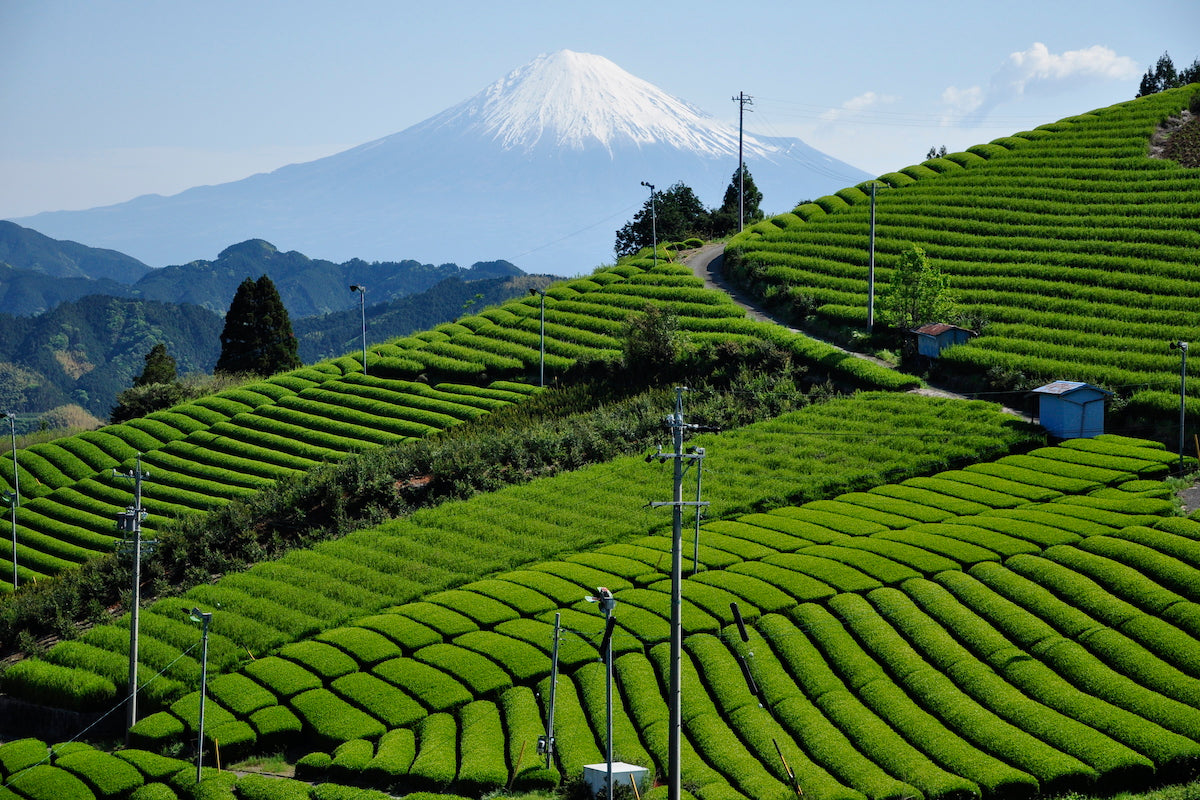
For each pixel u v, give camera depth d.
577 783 42.75
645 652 53.44
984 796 39.12
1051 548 55.03
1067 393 71.00
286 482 85.12
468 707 50.66
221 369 144.25
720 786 40.91
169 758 50.25
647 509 70.44
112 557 78.94
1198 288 89.62
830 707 46.16
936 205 119.81
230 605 65.62
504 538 69.56
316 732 50.78
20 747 54.09
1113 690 43.56
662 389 92.56
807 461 73.06
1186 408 70.81
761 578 57.69
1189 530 53.81
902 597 53.31
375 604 63.50
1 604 75.00
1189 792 37.38
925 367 88.94
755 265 116.25
